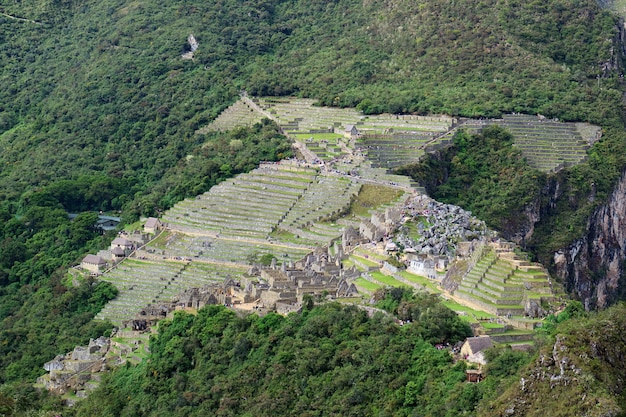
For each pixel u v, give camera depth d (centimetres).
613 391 17712
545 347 18725
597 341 18288
